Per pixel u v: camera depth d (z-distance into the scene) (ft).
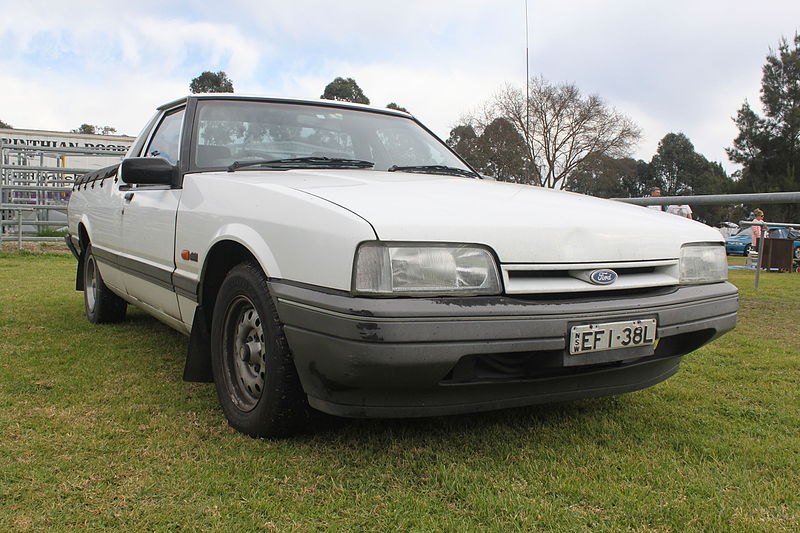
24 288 20.90
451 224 6.58
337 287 6.38
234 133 10.31
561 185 133.39
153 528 5.69
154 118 12.69
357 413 6.68
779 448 7.90
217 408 8.96
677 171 226.38
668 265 7.94
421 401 6.63
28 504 6.05
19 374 10.48
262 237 7.46
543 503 6.26
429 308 6.17
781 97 146.41
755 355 12.89
